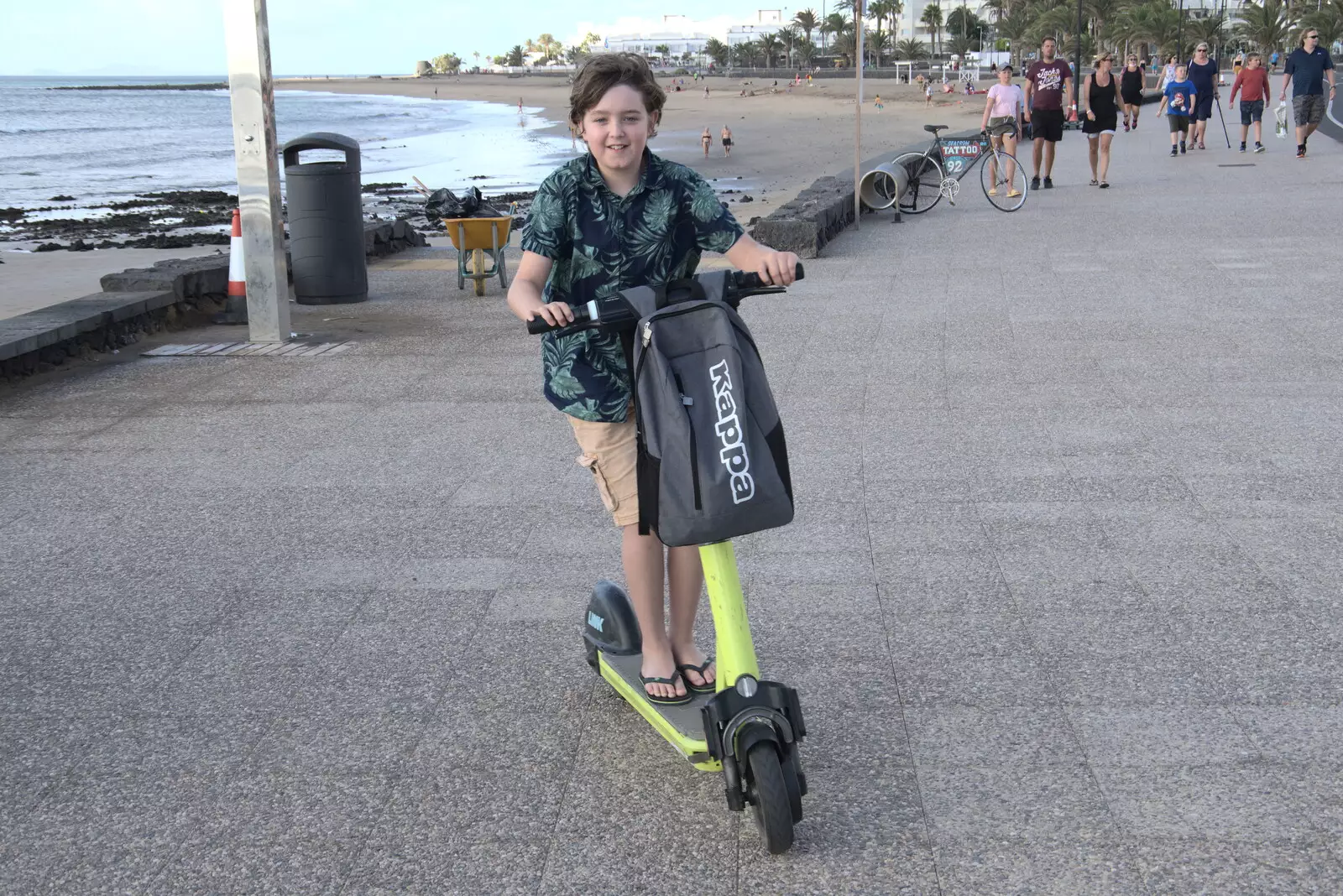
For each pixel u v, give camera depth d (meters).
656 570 3.27
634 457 3.18
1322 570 4.33
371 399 7.30
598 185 3.04
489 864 2.87
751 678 2.83
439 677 3.82
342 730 3.51
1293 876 2.70
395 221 14.61
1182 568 4.40
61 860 2.94
